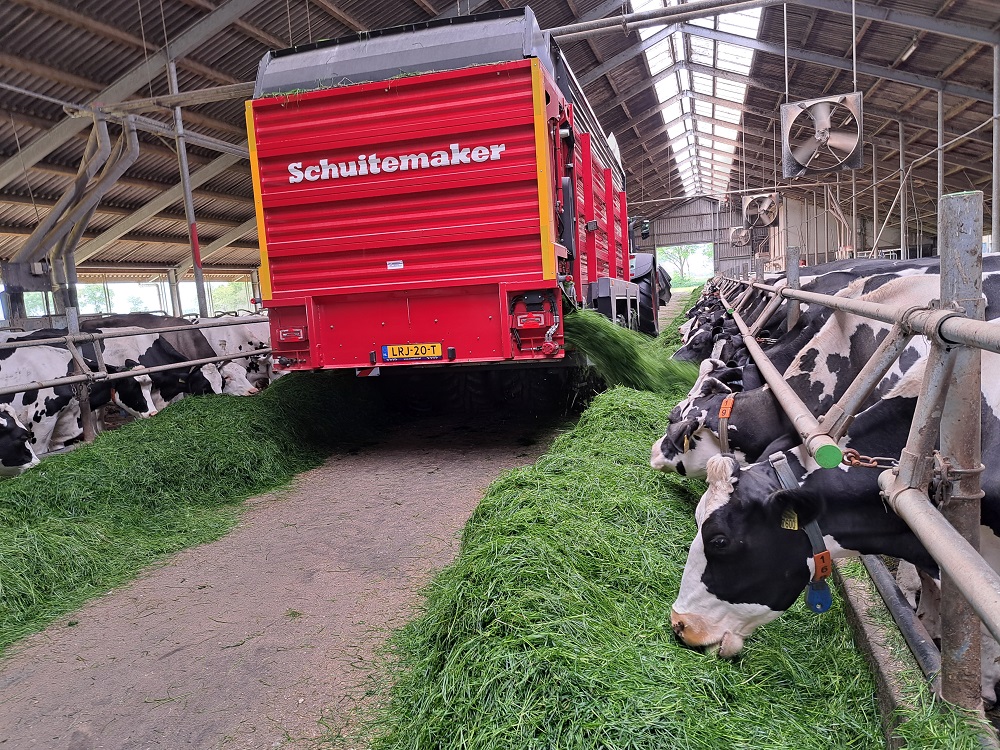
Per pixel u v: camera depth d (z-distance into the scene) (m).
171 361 8.49
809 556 2.27
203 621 3.46
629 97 22.88
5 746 2.61
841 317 3.78
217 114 15.56
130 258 22.72
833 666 2.48
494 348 5.74
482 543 3.16
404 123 5.58
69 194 12.27
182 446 5.61
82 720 2.73
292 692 2.80
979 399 1.84
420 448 6.62
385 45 5.87
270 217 5.98
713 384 3.89
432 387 7.90
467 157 5.51
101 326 8.41
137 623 3.49
